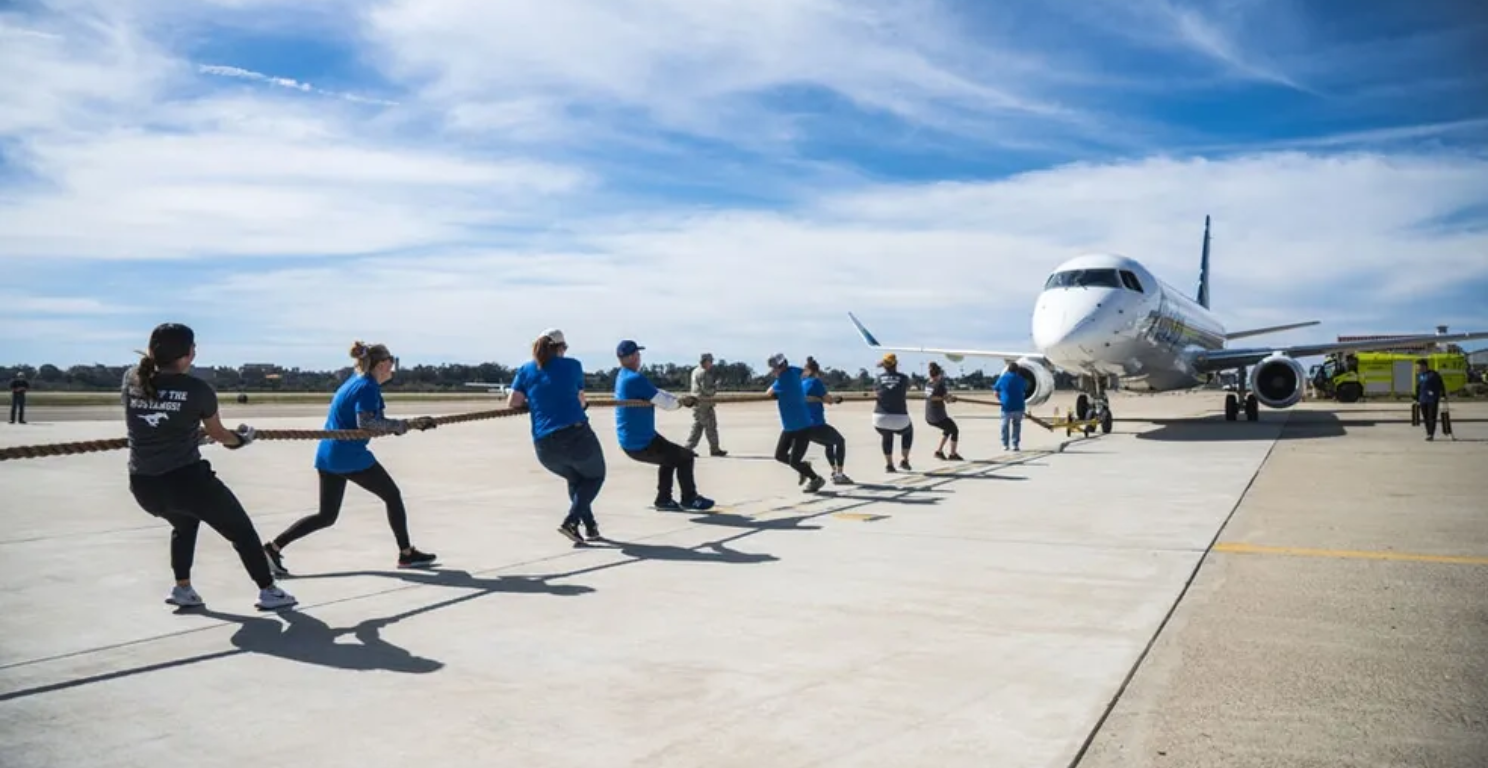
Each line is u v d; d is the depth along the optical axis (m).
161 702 4.20
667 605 5.87
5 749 3.67
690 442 16.83
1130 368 21.58
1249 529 8.34
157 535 8.70
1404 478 12.04
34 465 15.82
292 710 4.09
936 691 4.22
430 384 104.06
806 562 7.18
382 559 7.46
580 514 8.05
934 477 13.00
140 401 5.51
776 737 3.71
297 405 50.88
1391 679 4.29
